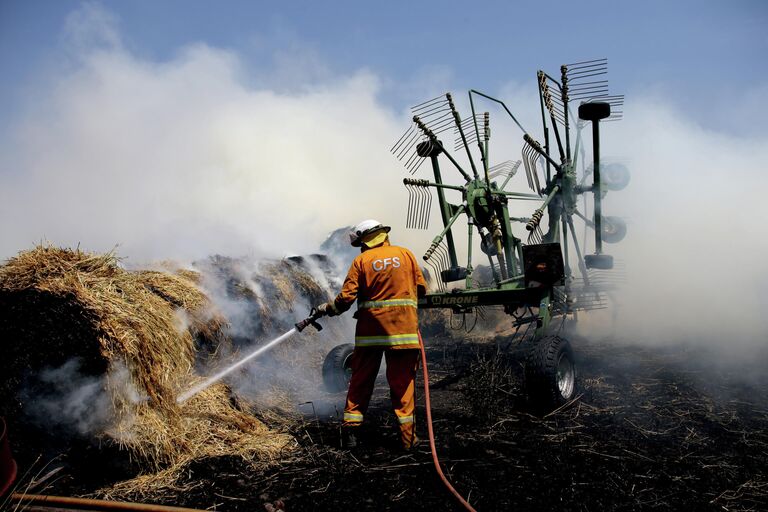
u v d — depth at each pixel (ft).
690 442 11.98
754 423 12.98
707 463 10.89
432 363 21.21
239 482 10.39
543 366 14.05
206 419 12.34
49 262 11.66
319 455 11.75
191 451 11.28
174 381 12.10
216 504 9.57
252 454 11.61
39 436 10.52
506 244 19.86
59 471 10.16
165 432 11.05
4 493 8.21
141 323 11.57
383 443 12.59
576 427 13.20
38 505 8.91
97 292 11.50
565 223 21.15
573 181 21.11
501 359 19.40
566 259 20.10
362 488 10.19
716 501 9.36
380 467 11.17
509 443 12.29
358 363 12.43
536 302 17.06
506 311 18.83
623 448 11.78
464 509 9.25
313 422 14.20
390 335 12.09
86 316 10.90
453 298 17.52
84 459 10.36
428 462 11.33
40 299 10.87
